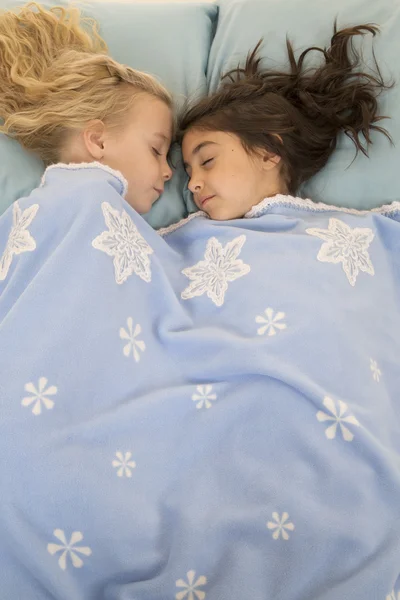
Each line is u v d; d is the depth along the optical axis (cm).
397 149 103
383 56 105
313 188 107
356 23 109
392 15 108
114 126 101
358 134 105
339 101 105
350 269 91
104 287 78
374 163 104
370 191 104
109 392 75
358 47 106
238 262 91
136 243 85
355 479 74
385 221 99
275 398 77
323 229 94
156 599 66
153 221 109
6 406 69
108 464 71
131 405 75
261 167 105
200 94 115
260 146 104
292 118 104
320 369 80
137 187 102
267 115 103
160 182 105
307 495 73
